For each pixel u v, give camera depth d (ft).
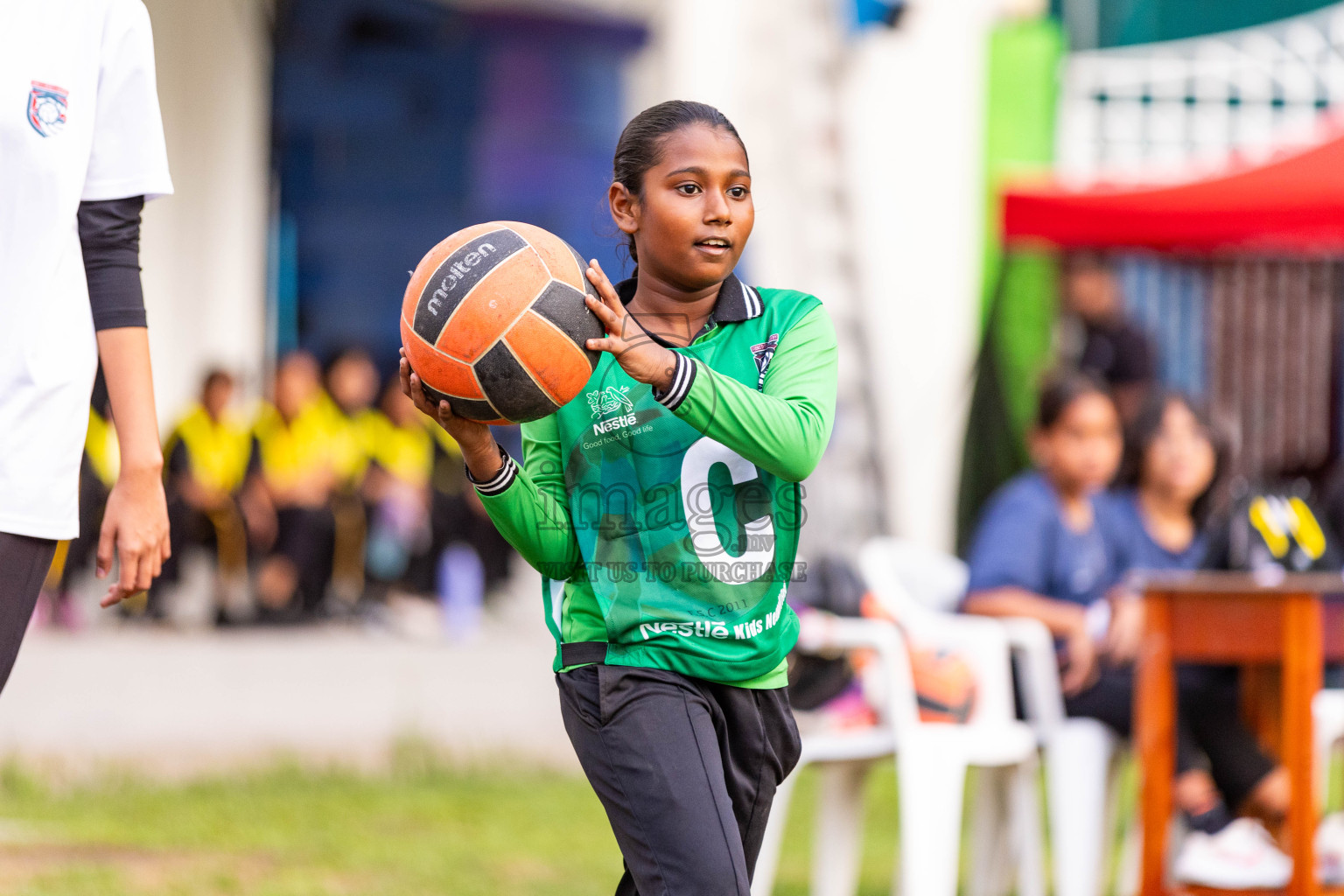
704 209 25.25
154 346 118.83
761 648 25.59
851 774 43.24
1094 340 94.38
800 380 25.64
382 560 106.11
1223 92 102.12
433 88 134.31
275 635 99.25
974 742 40.37
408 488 107.04
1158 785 39.70
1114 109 102.42
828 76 104.63
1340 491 54.03
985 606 45.44
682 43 107.86
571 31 129.39
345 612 105.81
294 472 104.94
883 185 103.04
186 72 120.37
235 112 123.95
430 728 68.80
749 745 25.98
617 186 26.12
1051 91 101.91
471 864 47.39
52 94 24.66
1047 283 97.04
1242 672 44.32
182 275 121.19
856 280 102.73
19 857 46.34
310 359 109.50
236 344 124.88
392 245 135.23
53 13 24.93
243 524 102.22
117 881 43.47
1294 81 101.76
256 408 123.75
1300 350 95.14
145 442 25.49
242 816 52.75
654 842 24.41
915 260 102.12
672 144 25.36
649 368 23.59
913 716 40.29
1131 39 102.22
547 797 57.06
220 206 122.93
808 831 56.34
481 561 111.14
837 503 96.63
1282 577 40.91
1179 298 97.50
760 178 104.37
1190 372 97.25
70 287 24.97
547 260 24.31
